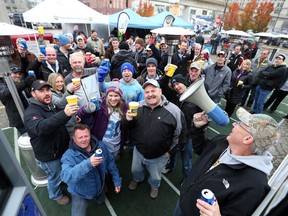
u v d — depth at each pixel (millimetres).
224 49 8023
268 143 954
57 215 2273
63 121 1672
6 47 2219
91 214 2320
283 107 6324
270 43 22125
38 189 2600
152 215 2336
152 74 3404
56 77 2598
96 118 2285
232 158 1112
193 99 1393
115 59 4309
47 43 7910
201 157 1460
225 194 1049
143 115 2061
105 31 11641
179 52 5473
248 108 5871
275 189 883
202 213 911
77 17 5656
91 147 1929
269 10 19984
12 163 703
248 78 4246
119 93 2281
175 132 2080
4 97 2814
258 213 928
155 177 2338
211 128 4492
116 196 2568
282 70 4438
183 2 30047
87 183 1873
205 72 4141
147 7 23812
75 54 2857
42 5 5305
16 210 681
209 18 31750
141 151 2131
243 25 21609
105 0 27609
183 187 1479
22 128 3133
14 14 14164
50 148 1949
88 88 2553
